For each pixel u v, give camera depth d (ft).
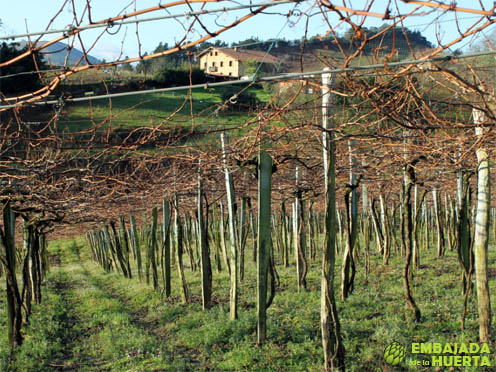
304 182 33.58
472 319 25.22
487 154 19.89
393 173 30.50
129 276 55.47
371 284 38.22
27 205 28.55
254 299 35.42
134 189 27.94
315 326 26.53
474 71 13.89
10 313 24.79
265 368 20.48
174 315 32.73
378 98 14.67
